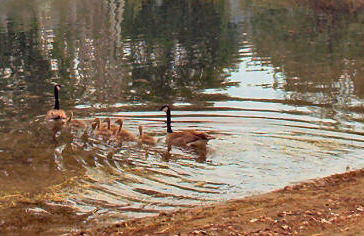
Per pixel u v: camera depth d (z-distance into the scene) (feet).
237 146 54.54
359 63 100.07
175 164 50.01
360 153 51.67
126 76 94.17
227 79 89.71
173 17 186.39
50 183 45.42
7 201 41.75
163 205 40.98
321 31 144.56
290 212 37.78
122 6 223.10
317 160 50.19
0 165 49.78
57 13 200.34
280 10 196.44
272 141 55.72
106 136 58.49
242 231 34.40
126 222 37.76
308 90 79.61
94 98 77.87
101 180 46.21
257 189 43.88
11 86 87.04
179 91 81.76
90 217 38.96
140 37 141.08
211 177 46.73
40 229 36.88
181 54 116.16
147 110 70.18
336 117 64.03
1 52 120.98
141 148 54.85
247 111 67.97
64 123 63.72
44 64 106.22
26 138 58.49
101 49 122.83
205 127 61.41
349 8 188.96
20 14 197.77
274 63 103.14
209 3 228.63
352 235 32.91
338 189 42.78
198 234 34.12
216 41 133.28
